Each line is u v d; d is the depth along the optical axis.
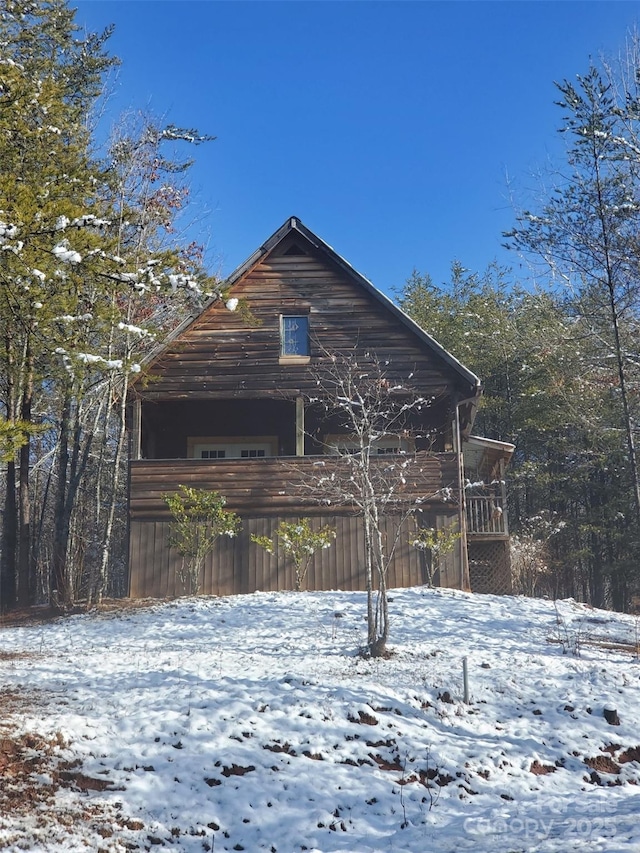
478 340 35.62
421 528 19.03
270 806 7.25
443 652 12.22
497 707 9.74
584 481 31.94
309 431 22.41
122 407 20.28
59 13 20.30
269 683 9.92
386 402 19.11
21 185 10.76
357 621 14.84
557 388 25.22
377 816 7.28
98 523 25.89
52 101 13.14
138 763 7.69
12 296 11.33
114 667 11.09
